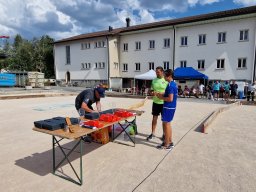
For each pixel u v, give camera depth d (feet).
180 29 79.82
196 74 61.21
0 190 9.76
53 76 151.84
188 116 29.48
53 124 10.85
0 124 23.32
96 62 101.71
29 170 11.87
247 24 66.28
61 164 12.66
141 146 15.98
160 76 17.20
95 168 12.12
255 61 65.92
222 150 15.16
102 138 16.43
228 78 71.36
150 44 89.25
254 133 19.85
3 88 82.79
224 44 71.10
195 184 10.36
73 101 47.47
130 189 9.87
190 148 15.57
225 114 31.24
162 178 10.95
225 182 10.56
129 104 43.70
